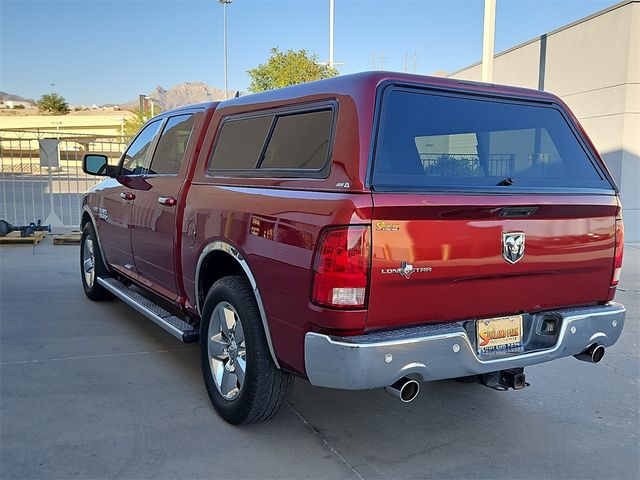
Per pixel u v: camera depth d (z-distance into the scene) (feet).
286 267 10.02
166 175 15.40
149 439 11.44
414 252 9.37
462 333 9.85
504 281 10.48
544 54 46.55
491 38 39.83
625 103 38.81
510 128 11.60
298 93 11.32
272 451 11.15
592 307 11.81
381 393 14.08
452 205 9.56
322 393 13.99
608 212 11.82
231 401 11.90
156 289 16.11
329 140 10.06
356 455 11.12
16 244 34.76
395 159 9.68
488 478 10.41
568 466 10.87
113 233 18.76
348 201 9.04
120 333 18.11
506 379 11.33
